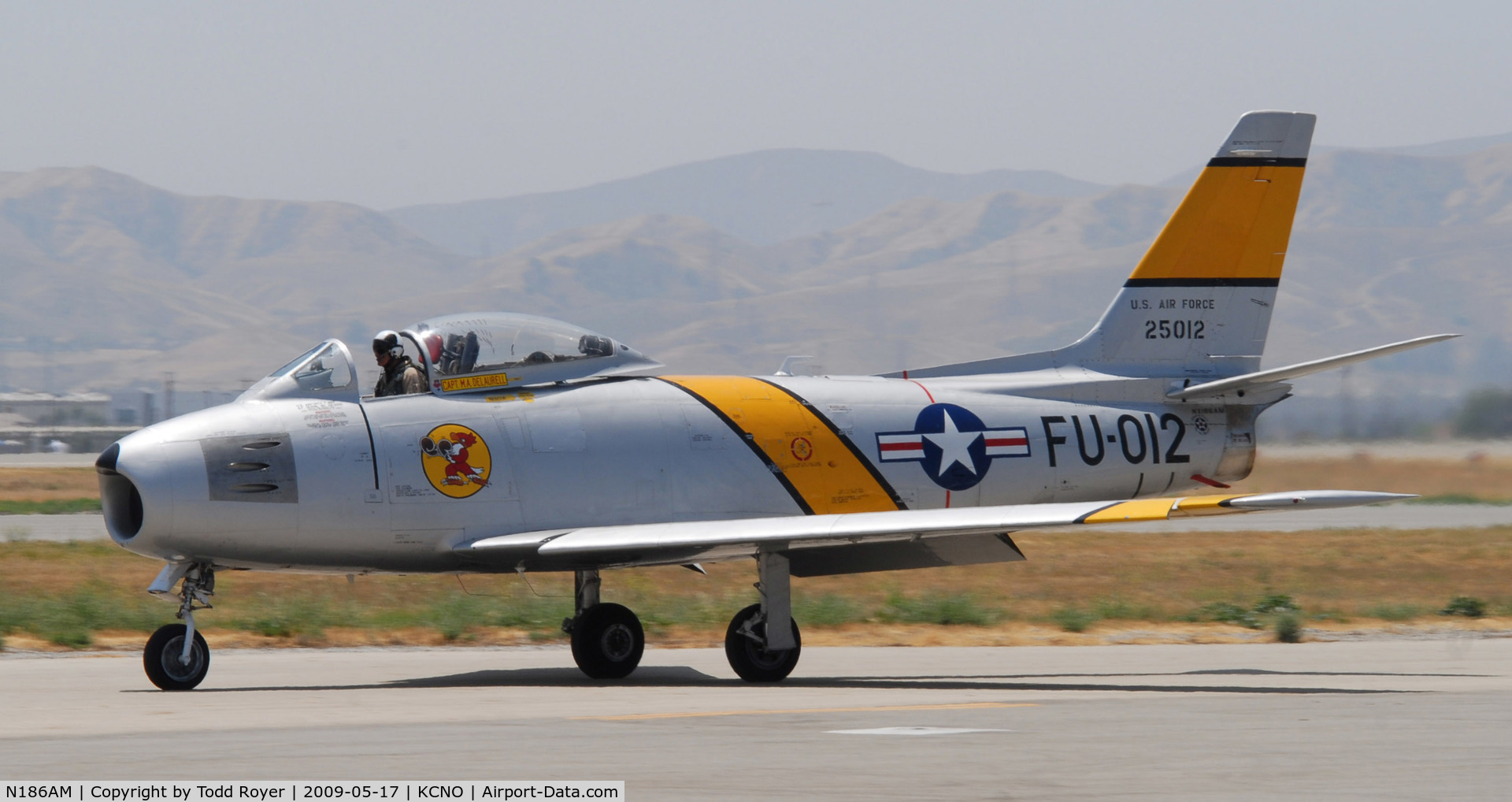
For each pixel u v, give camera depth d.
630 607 73.12
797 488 53.56
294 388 47.59
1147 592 90.00
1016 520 43.59
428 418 48.47
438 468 47.84
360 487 46.59
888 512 47.19
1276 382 62.78
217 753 30.08
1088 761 29.03
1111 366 61.69
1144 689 45.81
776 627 48.53
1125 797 25.19
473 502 48.28
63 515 152.75
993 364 60.72
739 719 36.28
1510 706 39.81
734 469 52.59
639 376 54.09
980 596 84.62
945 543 51.16
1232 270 63.06
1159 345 62.22
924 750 30.44
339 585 82.56
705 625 69.50
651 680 49.78
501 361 50.69
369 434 47.28
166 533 44.16
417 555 48.16
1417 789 26.17
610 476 50.50
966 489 56.94
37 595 76.12
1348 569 104.31
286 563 47.00
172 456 44.34
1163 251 62.41
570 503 49.75
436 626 66.81
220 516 44.59
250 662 55.59
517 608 71.19
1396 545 121.94
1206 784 26.50
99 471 45.22
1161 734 33.12
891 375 59.31
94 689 45.28
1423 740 32.38
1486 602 82.81
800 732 33.53
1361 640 67.44
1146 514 41.62
